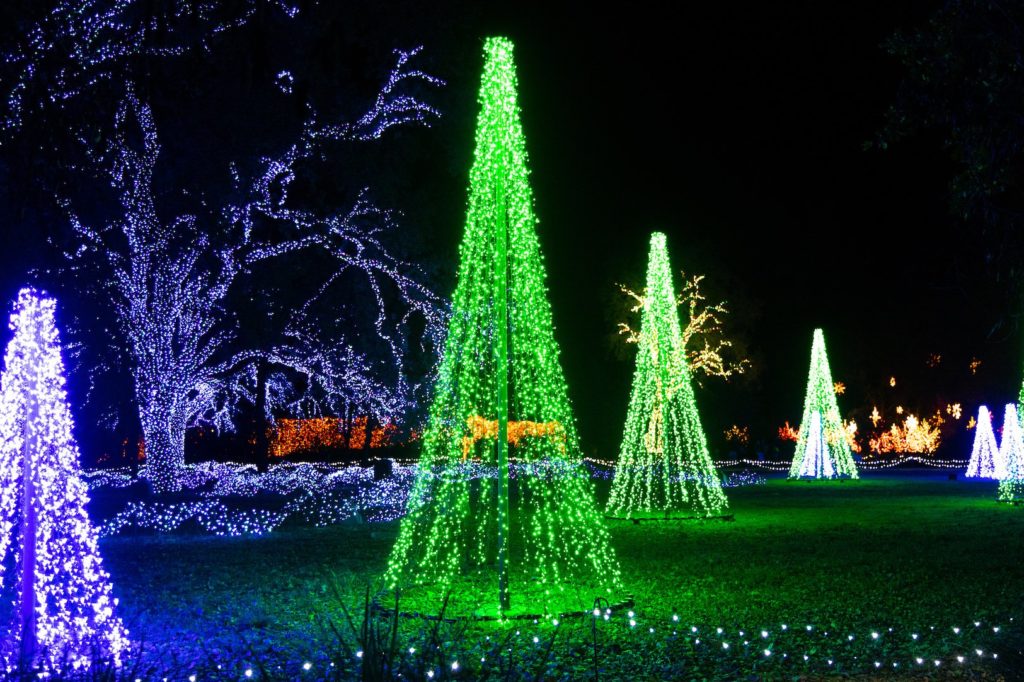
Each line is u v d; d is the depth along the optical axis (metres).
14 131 8.59
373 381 26.22
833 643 8.99
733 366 48.53
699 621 10.03
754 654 8.57
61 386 8.62
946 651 8.61
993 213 8.12
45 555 8.37
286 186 23.67
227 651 8.79
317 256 25.58
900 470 46.94
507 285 11.64
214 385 28.45
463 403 19.14
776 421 56.44
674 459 25.47
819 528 19.55
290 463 34.78
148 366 23.38
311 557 15.37
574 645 8.93
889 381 54.22
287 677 7.79
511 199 11.01
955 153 8.38
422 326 27.48
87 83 8.84
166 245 22.94
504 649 8.73
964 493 30.44
